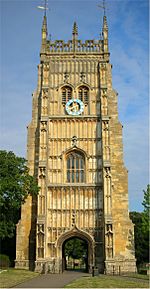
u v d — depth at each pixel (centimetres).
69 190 6712
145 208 6888
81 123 7131
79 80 7469
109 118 7100
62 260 6494
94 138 7025
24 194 6194
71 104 7269
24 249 6594
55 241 6456
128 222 6662
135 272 6356
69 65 7600
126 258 6469
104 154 6731
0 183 5888
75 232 6500
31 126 7256
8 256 7012
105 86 7244
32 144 7144
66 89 7438
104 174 6594
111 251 6181
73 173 6881
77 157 6975
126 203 6762
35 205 6794
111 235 6256
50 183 6750
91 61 7631
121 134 7156
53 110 7250
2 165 6197
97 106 7275
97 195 6688
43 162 6688
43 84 7238
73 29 7875
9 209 6228
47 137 6894
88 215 6588
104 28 7894
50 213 6606
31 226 6700
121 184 6869
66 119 7144
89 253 6425
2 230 6128
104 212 6391
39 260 6172
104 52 7669
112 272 6050
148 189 6938
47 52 7719
